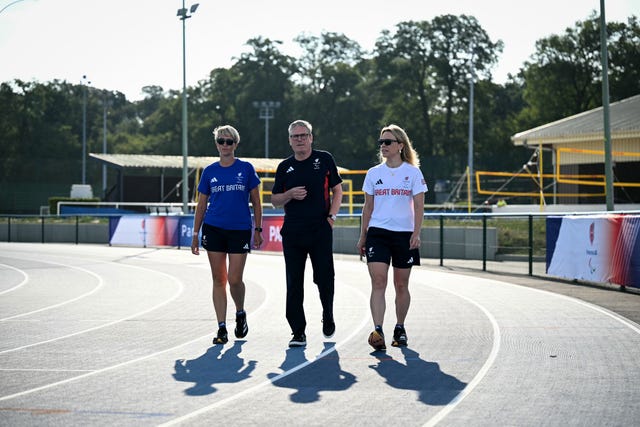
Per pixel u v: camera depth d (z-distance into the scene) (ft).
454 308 48.08
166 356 32.45
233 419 22.27
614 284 62.69
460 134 322.96
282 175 34.86
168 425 21.67
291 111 349.82
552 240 69.92
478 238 101.96
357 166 238.07
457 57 318.86
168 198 203.41
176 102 390.21
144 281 70.03
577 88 307.17
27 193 252.62
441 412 22.93
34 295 58.65
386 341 35.99
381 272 33.40
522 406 23.58
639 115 148.36
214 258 35.83
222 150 35.88
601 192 147.74
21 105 376.68
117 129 479.00
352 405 23.86
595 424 21.49
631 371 28.73
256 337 37.52
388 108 336.49
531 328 39.52
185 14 147.33
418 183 33.71
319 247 34.68
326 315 35.12
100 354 33.04
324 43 356.38
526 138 152.56
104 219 162.50
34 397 25.13
